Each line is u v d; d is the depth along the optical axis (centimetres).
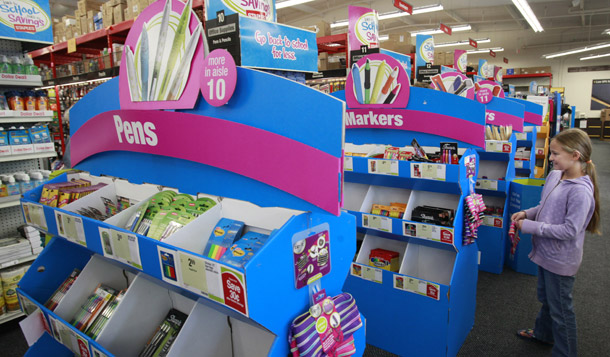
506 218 433
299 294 125
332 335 130
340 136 111
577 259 231
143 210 167
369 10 378
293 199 124
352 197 336
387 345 279
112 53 479
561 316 237
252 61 163
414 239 286
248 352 156
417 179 269
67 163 281
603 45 1683
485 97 485
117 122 178
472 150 270
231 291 107
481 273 432
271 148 125
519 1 926
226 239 147
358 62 324
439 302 252
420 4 1480
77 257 228
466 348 284
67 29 607
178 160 159
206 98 136
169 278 125
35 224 199
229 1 167
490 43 2177
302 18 1706
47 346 203
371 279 280
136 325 167
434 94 298
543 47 2239
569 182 229
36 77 332
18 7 327
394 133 325
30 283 210
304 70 191
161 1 145
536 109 577
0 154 311
